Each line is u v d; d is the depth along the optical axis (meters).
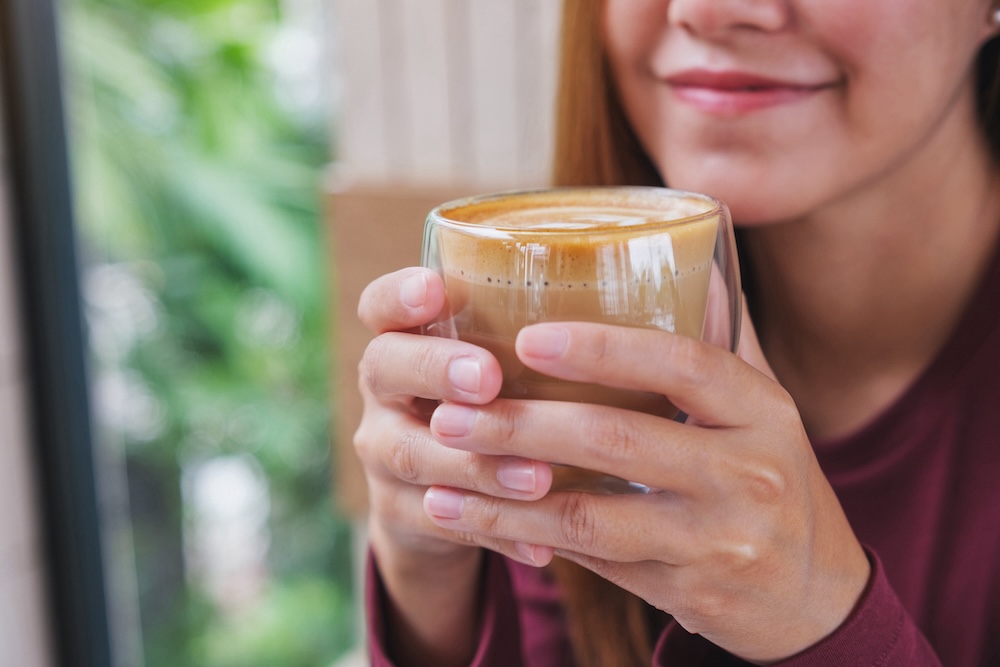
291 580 1.86
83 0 1.59
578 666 0.65
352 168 0.96
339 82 0.94
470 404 0.41
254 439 1.82
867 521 0.60
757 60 0.51
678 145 0.54
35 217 1.15
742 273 0.64
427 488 0.48
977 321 0.58
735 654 0.48
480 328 0.41
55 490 1.21
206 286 1.77
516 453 0.41
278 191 1.75
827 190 0.53
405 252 0.84
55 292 1.17
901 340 0.61
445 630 0.57
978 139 0.59
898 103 0.51
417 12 0.89
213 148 1.72
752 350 0.52
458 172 0.91
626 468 0.40
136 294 1.73
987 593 0.58
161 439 1.79
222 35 1.66
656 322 0.41
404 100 0.91
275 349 1.82
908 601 0.59
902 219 0.58
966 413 0.58
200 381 1.79
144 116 1.67
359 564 0.99
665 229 0.41
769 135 0.52
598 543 0.42
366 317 0.44
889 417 0.59
